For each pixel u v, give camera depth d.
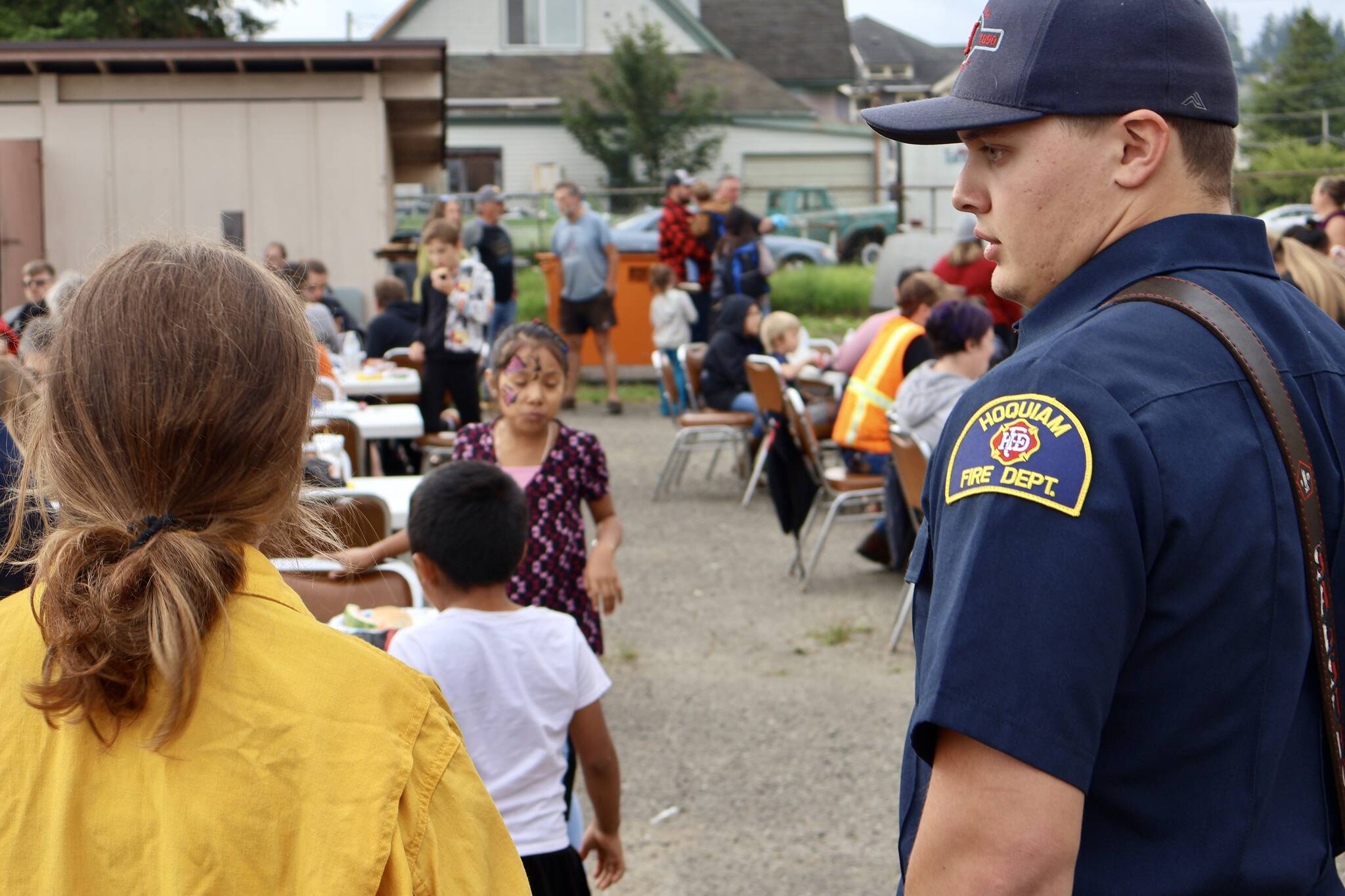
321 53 11.73
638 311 14.34
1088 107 1.32
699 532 7.75
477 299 8.44
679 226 11.99
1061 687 1.15
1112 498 1.17
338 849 1.02
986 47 1.37
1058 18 1.33
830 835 3.80
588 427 11.65
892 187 22.38
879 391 6.61
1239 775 1.23
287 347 1.13
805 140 33.72
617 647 5.60
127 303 1.09
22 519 1.15
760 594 6.41
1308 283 4.95
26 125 11.98
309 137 12.21
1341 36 50.59
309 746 1.04
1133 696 1.22
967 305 5.70
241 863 1.02
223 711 1.04
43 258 12.03
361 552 3.24
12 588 1.89
